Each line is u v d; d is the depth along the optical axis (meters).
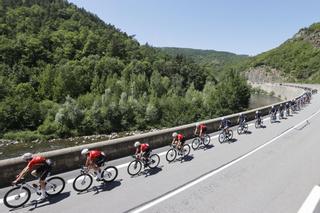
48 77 79.69
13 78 81.50
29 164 7.62
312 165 11.56
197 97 68.56
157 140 14.25
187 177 9.97
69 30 139.00
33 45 102.94
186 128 16.50
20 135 47.91
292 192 8.79
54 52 111.88
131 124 58.28
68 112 52.12
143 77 87.69
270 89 110.50
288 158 12.59
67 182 9.19
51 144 43.66
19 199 7.62
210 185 9.28
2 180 8.69
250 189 9.00
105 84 84.88
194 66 127.38
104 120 54.88
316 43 163.50
